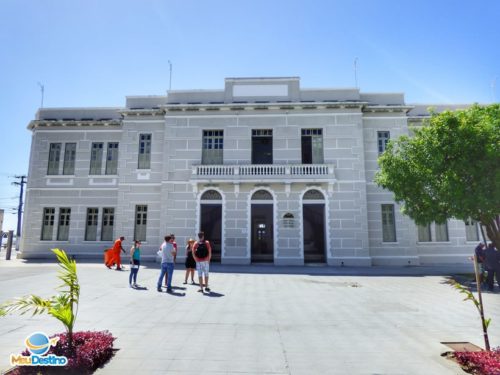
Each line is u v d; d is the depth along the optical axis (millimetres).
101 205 24672
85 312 9047
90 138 25453
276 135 23062
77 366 5121
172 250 12539
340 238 21781
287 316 8781
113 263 19000
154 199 23422
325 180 21938
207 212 22719
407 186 16203
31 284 13094
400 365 5629
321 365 5605
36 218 24688
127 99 24859
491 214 14711
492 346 6520
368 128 23547
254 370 5387
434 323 8203
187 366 5520
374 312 9289
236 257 21734
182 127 23484
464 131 14281
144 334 7180
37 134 25609
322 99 23594
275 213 22031
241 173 22328
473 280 15414
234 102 23672
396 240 22312
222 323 8070
